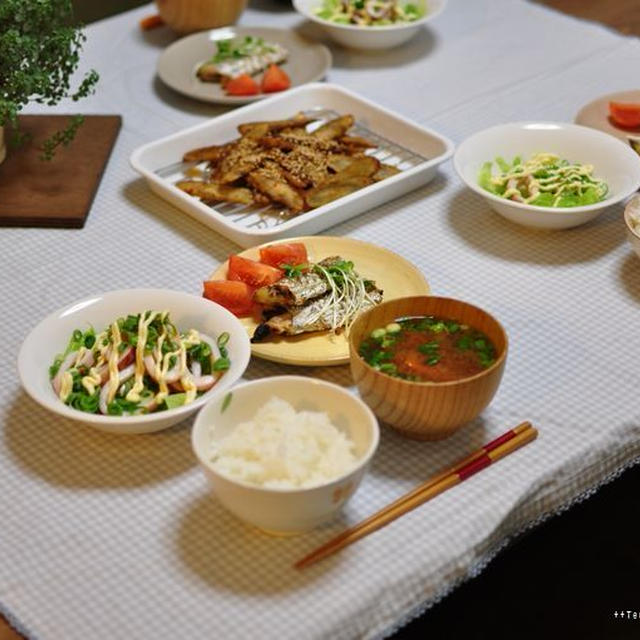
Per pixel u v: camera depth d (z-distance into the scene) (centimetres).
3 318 130
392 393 112
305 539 109
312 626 104
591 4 200
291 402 113
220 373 118
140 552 109
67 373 117
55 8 144
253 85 164
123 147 156
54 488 114
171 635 103
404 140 154
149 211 145
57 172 149
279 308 126
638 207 136
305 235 139
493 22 182
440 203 146
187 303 123
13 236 142
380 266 132
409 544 108
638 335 128
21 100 141
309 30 181
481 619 142
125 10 222
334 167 147
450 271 136
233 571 107
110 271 136
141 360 118
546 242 140
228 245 139
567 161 146
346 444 109
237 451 109
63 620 104
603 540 149
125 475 114
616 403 120
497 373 112
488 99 164
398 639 139
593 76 168
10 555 109
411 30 171
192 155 150
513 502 111
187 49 173
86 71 172
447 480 112
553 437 117
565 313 130
